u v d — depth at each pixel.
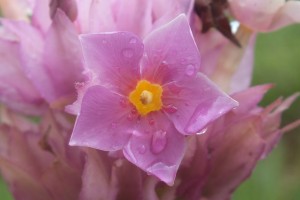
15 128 0.12
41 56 0.12
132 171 0.11
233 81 0.12
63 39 0.11
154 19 0.12
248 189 0.20
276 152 0.22
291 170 0.26
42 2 0.12
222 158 0.12
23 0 0.13
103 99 0.10
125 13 0.11
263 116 0.12
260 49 0.28
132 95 0.11
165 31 0.10
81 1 0.12
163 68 0.10
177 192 0.12
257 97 0.12
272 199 0.20
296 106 0.28
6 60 0.12
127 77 0.10
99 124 0.10
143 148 0.10
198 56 0.10
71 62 0.11
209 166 0.12
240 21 0.12
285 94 0.28
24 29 0.12
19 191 0.12
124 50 0.10
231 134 0.12
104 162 0.11
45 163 0.12
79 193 0.11
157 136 0.10
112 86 0.10
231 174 0.12
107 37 0.10
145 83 0.11
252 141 0.12
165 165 0.10
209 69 0.12
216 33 0.12
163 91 0.11
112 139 0.10
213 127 0.12
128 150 0.10
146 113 0.11
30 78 0.12
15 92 0.12
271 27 0.12
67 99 0.12
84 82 0.11
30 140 0.12
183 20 0.10
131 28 0.11
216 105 0.10
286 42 0.28
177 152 0.10
